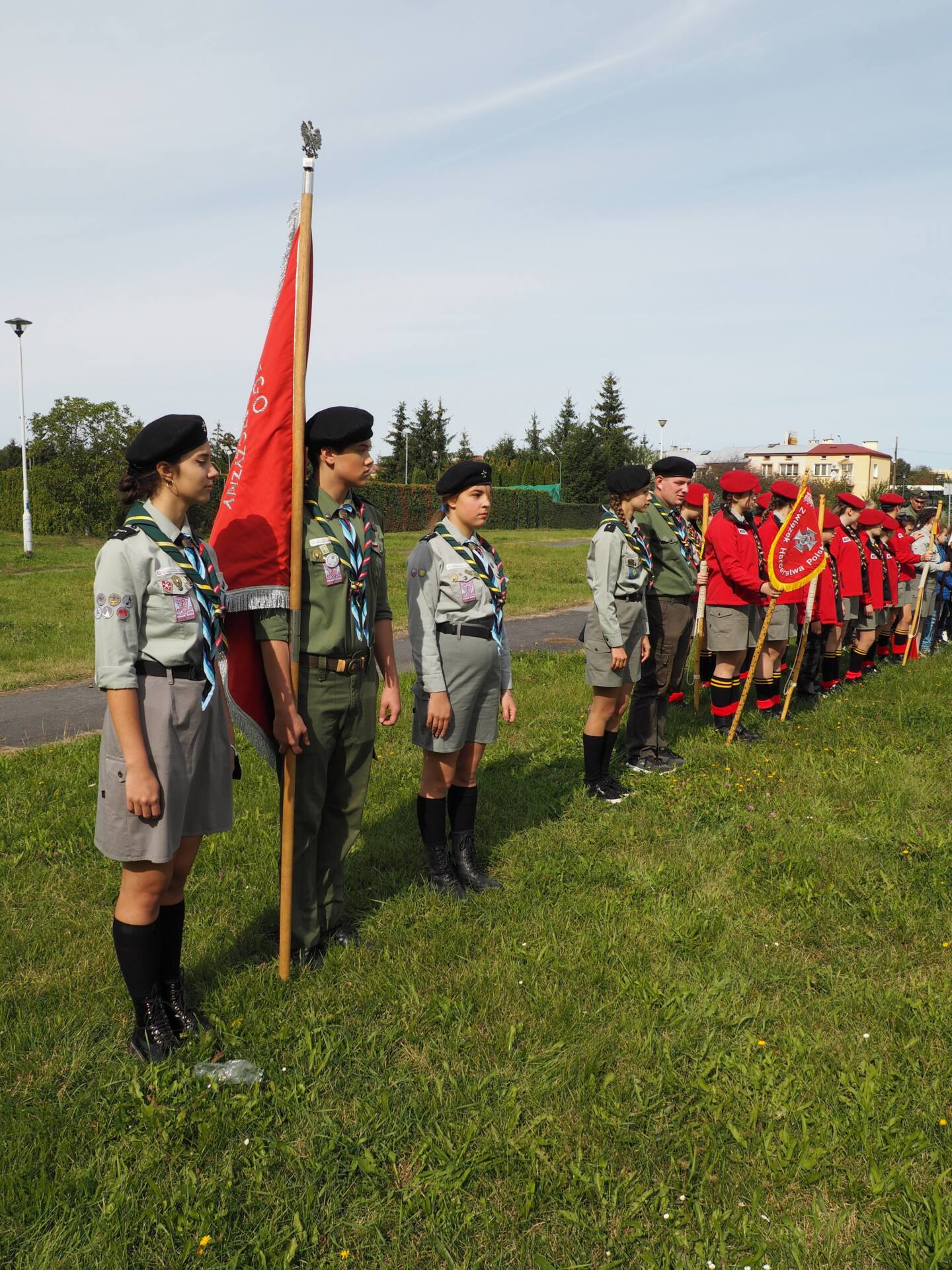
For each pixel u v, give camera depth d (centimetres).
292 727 342
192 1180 256
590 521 6384
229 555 337
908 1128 283
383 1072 308
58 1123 279
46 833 511
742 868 478
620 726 788
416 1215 250
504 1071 308
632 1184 260
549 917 419
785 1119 286
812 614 895
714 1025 335
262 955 384
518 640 1355
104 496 3294
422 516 5081
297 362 331
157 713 291
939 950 392
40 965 373
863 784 608
